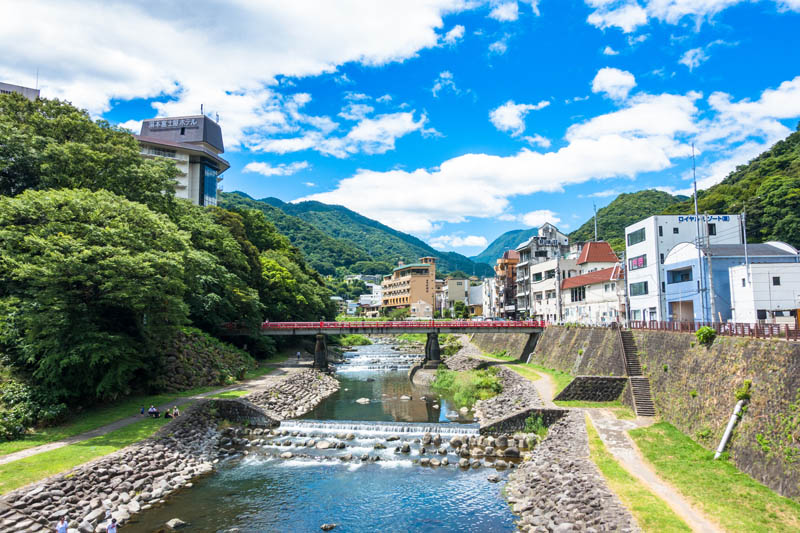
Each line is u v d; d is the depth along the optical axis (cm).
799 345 2167
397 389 5503
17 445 2617
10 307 3119
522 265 9456
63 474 2269
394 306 15875
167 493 2464
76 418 3147
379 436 3453
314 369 6178
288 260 9244
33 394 2942
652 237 4838
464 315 12088
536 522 2075
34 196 3184
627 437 2867
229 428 3541
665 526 1803
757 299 3484
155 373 4003
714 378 2767
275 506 2347
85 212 3259
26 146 3894
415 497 2447
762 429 2192
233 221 7200
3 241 3078
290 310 7938
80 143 4216
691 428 2783
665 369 3438
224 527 2130
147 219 3547
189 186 8788
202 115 9106
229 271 6191
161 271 3384
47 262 2870
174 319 3772
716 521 1820
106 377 3219
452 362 7262
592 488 2184
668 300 4569
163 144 8394
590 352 4622
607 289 5900
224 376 4641
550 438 3123
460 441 3256
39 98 4666
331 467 2867
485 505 2348
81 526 1991
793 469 1916
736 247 4197
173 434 3070
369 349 10231
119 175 4331
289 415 4062
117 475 2444
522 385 4559
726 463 2291
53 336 3058
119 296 3136
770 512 1816
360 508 2330
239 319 6031
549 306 7962
